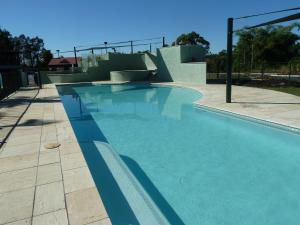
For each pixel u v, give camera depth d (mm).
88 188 3590
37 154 4949
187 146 6688
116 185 4641
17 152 5090
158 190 4547
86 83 22375
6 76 14938
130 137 7578
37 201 3311
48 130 6680
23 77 21438
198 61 20938
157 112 11000
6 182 3844
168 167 5461
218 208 3971
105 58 25984
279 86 13906
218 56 26484
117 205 4039
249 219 3697
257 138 7203
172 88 18062
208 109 9750
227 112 8727
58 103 11344
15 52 20938
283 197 4199
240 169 5266
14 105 10945
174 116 10008
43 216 2996
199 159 5859
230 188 4531
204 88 15469
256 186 4594
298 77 17125
